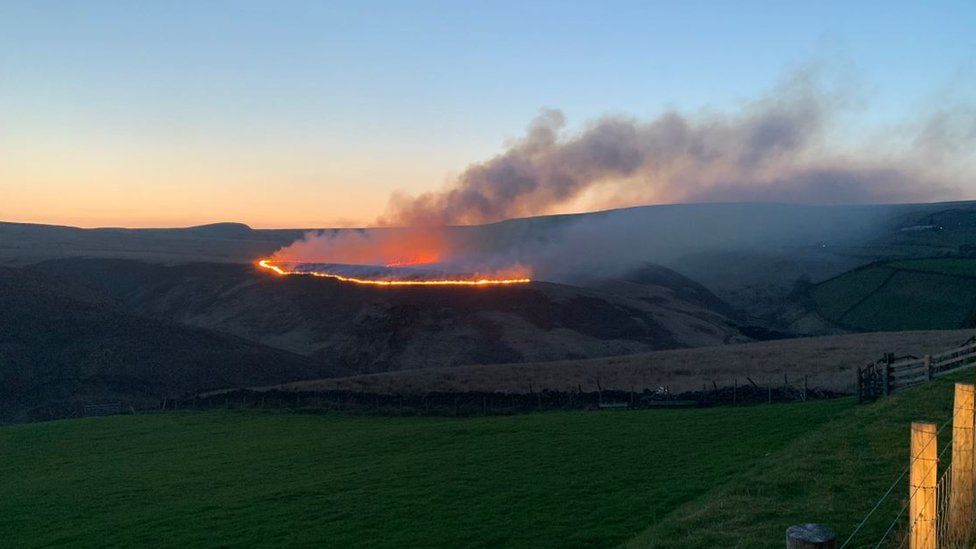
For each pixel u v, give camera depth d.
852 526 12.80
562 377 59.16
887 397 27.83
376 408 50.31
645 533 16.05
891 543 11.52
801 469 16.95
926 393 23.72
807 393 42.62
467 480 25.08
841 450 18.08
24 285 93.25
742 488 16.50
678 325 116.69
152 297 136.62
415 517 21.11
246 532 20.92
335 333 110.56
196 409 54.25
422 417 46.72
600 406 44.97
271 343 109.31
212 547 19.81
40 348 77.69
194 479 29.42
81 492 28.44
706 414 36.28
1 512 26.00
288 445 36.41
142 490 28.08
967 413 10.07
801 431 28.00
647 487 22.28
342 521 21.25
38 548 21.30
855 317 111.69
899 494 14.00
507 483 24.25
